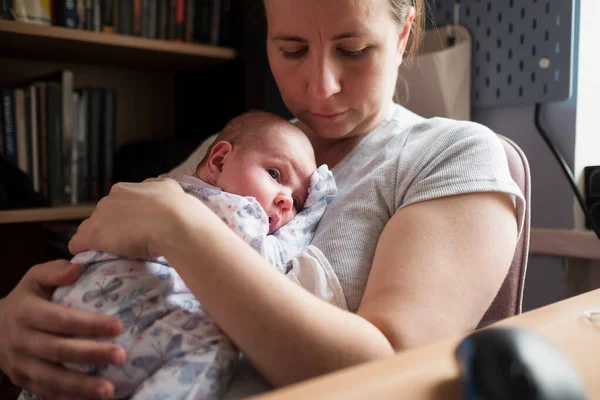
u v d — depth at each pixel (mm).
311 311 510
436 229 626
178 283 643
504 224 648
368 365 358
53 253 1396
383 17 773
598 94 1179
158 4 1393
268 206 764
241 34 1465
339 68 784
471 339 371
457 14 1290
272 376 515
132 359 578
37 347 584
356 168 829
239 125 857
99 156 1442
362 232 710
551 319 455
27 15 1193
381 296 586
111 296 612
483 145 714
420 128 821
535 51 1152
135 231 583
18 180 1260
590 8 1141
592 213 1108
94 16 1297
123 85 1684
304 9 745
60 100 1334
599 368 383
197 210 577
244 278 511
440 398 334
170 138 1581
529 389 319
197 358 556
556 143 1155
